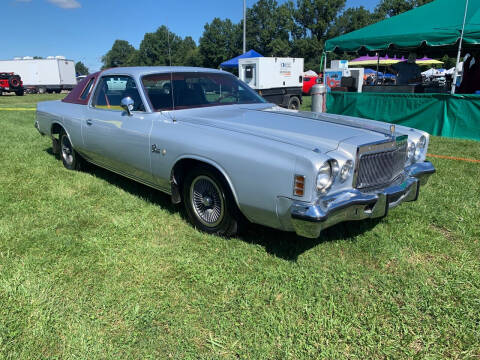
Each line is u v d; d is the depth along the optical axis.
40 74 36.78
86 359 2.02
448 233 3.52
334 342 2.16
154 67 4.17
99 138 4.36
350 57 58.50
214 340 2.16
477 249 3.21
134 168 3.98
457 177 5.14
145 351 2.08
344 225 3.60
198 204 3.46
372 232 3.47
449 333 2.23
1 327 2.23
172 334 2.21
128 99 3.72
